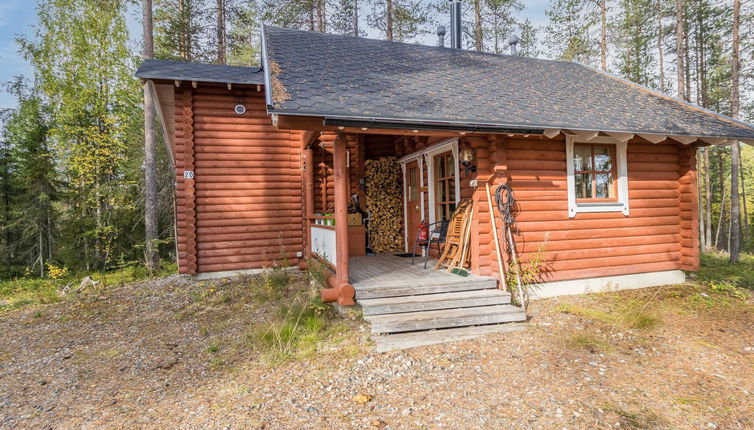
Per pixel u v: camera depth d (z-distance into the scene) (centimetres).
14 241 1706
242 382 400
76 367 477
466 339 488
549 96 738
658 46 1986
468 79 757
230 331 570
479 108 596
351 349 459
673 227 786
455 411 327
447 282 586
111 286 942
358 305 570
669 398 344
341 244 560
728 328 529
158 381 422
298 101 494
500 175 636
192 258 866
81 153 1548
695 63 2041
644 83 2172
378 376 395
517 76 852
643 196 761
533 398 346
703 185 2394
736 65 1288
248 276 878
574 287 705
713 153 2292
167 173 1600
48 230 1597
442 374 396
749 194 2456
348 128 509
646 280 762
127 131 1633
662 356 437
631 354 441
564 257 693
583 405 332
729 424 304
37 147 1576
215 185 884
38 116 1612
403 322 487
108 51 1627
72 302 807
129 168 1609
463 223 677
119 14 1609
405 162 993
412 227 971
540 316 572
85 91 1534
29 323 686
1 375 463
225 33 1902
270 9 1736
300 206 942
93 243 1586
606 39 1814
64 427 334
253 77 873
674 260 783
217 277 886
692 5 1867
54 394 404
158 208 1584
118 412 355
